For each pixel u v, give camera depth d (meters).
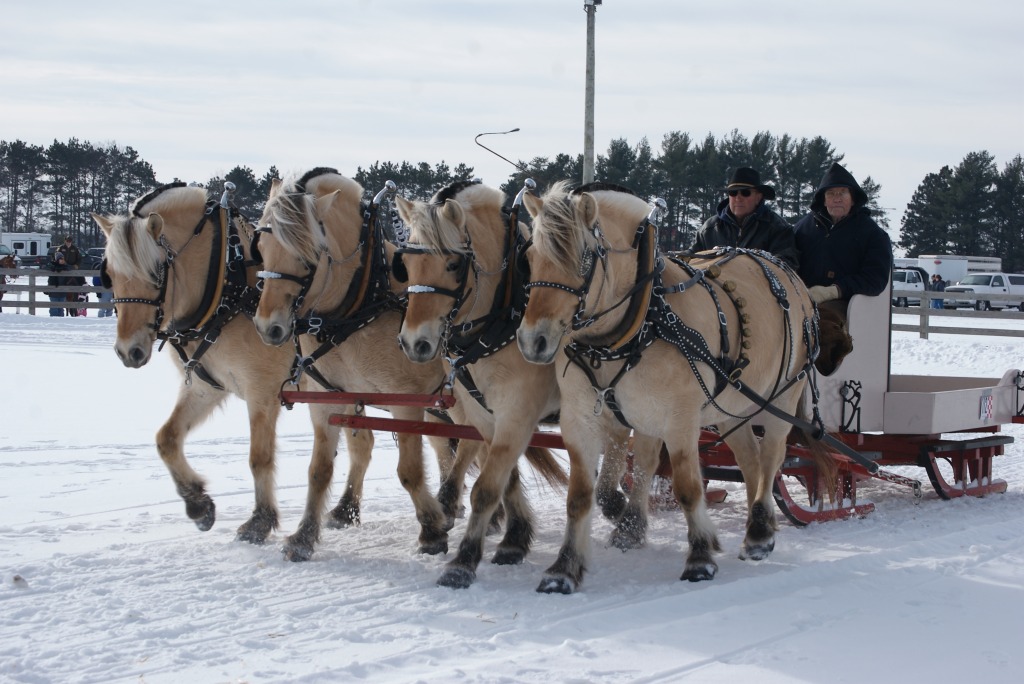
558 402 6.18
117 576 5.68
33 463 8.98
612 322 5.34
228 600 5.29
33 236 47.84
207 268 6.47
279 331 5.93
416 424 6.21
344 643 4.64
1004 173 59.97
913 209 63.06
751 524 6.38
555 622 4.95
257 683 4.12
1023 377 8.34
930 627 4.91
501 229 5.94
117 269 6.21
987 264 46.72
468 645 4.61
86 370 15.42
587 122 18.86
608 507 6.96
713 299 5.82
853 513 7.31
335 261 6.22
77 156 61.84
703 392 5.64
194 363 6.54
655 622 4.96
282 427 11.55
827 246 7.66
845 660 4.46
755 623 4.93
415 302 5.50
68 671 4.26
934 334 21.64
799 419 6.57
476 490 5.80
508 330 5.76
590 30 18.67
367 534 6.93
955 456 7.96
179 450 6.81
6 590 5.35
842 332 6.99
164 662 4.38
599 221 5.26
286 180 6.25
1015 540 6.57
